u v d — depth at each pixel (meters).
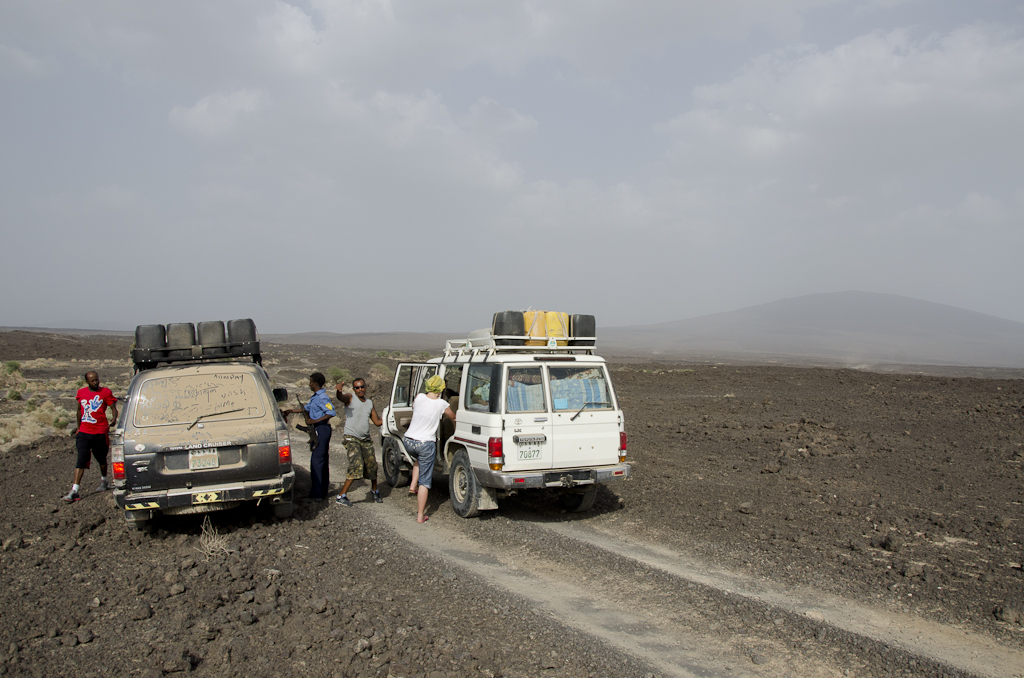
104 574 5.94
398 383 11.12
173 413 7.16
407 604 5.30
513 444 7.76
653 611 5.25
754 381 34.06
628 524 8.00
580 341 8.72
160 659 4.19
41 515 8.15
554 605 5.38
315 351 73.50
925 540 7.16
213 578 5.78
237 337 8.61
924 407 22.11
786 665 4.33
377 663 4.21
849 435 15.52
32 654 4.24
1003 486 10.05
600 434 8.23
